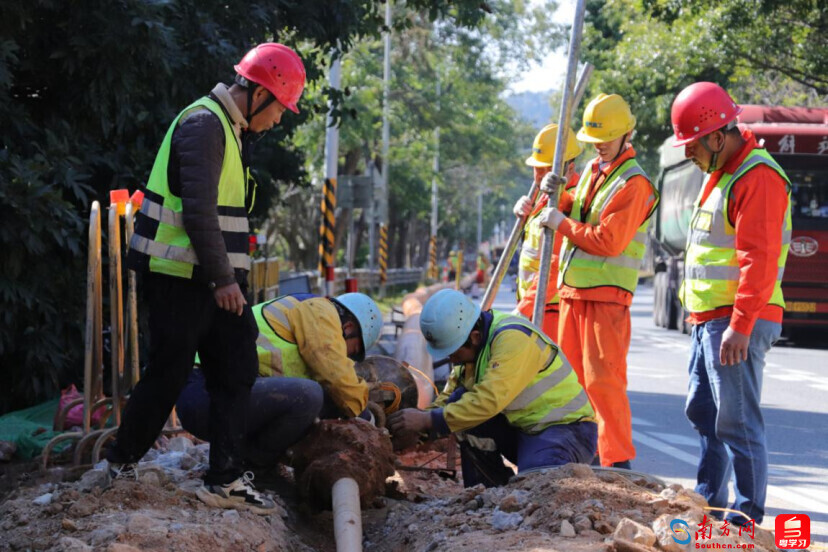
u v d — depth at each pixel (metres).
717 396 5.20
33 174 7.67
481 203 91.62
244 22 10.80
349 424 5.34
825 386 12.95
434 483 6.36
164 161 4.49
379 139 36.94
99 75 8.86
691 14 26.20
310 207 41.84
